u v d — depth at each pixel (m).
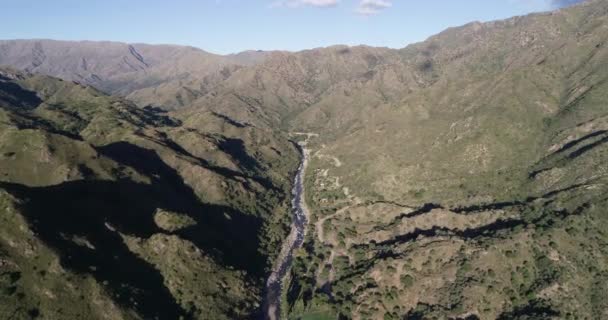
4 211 144.50
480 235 168.75
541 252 150.75
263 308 165.38
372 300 154.38
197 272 163.75
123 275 149.88
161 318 142.12
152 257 163.75
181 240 169.88
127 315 134.00
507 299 142.25
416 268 161.00
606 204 160.25
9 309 125.81
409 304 151.50
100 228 163.75
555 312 132.50
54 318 127.94
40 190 167.75
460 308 142.00
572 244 150.62
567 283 140.38
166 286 156.75
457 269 154.62
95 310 132.12
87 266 143.12
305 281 177.12
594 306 133.75
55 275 135.00
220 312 154.00
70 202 167.50
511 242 155.88
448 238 168.38
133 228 175.00
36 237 140.25
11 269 133.00
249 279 175.62
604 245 148.25
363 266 176.50
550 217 166.38
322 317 154.50
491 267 151.12
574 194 175.25
